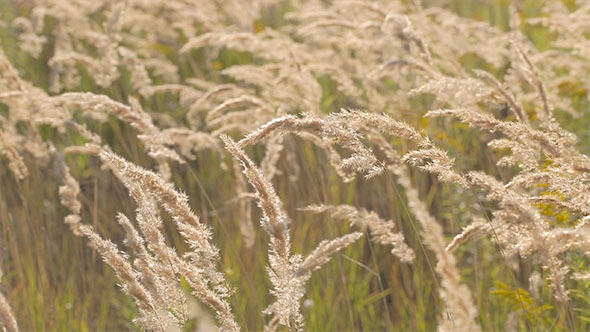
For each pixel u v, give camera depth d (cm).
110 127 740
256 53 751
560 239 284
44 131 742
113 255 282
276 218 280
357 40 661
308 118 295
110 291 590
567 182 315
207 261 296
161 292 290
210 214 633
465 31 710
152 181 283
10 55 932
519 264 514
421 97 660
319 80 798
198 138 555
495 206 539
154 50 871
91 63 649
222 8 999
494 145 339
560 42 636
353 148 302
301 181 633
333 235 567
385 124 305
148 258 292
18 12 1059
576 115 548
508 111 567
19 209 657
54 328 528
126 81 793
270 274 290
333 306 530
